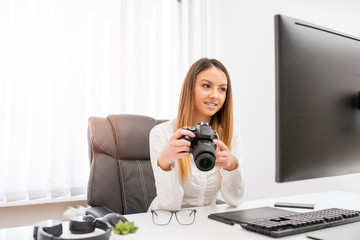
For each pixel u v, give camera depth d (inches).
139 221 31.1
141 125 55.0
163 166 35.5
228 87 42.8
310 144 25.6
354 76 28.5
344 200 44.3
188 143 30.6
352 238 23.2
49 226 23.3
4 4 63.1
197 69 41.1
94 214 40.9
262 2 81.9
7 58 63.0
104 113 73.6
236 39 86.3
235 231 27.1
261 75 80.7
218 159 34.5
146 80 78.3
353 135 28.4
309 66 25.7
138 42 77.7
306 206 38.9
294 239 24.0
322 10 76.7
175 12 84.9
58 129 66.8
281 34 24.3
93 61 71.7
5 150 62.7
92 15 72.4
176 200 36.5
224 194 39.5
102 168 48.6
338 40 27.5
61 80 67.7
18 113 63.4
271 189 78.4
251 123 82.6
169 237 25.4
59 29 68.1
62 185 66.9
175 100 83.6
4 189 61.9
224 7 88.4
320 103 26.2
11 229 28.9
